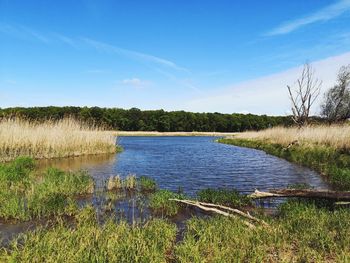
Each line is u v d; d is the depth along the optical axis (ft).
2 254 22.70
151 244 24.54
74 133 94.12
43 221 32.19
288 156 91.09
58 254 21.62
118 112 349.41
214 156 100.89
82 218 32.48
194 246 23.70
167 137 296.10
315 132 95.04
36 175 54.65
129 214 35.22
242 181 57.00
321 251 22.88
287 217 31.12
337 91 136.77
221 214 34.91
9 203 34.83
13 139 76.54
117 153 106.63
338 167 62.54
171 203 37.91
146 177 59.72
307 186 47.70
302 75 129.18
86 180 49.06
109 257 21.75
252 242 24.59
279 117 400.06
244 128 399.03
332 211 33.22
